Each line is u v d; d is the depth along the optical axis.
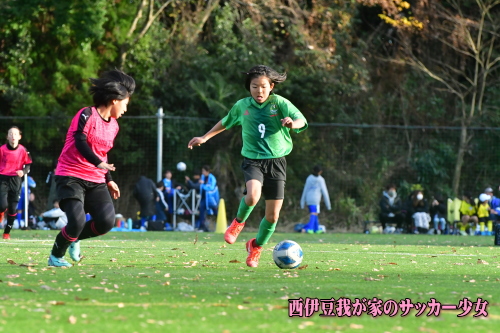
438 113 94.88
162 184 67.06
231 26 85.81
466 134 92.75
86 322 12.08
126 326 11.77
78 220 21.53
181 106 84.75
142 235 52.81
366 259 28.38
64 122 76.56
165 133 81.56
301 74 86.88
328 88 86.94
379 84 95.56
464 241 49.94
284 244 23.36
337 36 89.38
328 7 86.69
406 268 24.16
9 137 41.94
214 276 20.09
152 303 14.36
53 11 74.75
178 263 24.84
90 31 73.12
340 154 88.75
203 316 12.88
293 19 86.12
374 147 90.38
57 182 21.77
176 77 84.62
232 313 13.23
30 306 13.73
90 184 21.89
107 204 22.16
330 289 17.14
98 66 80.56
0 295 15.27
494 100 95.06
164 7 84.12
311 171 86.62
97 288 16.56
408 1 92.38
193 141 24.94
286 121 22.38
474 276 21.31
